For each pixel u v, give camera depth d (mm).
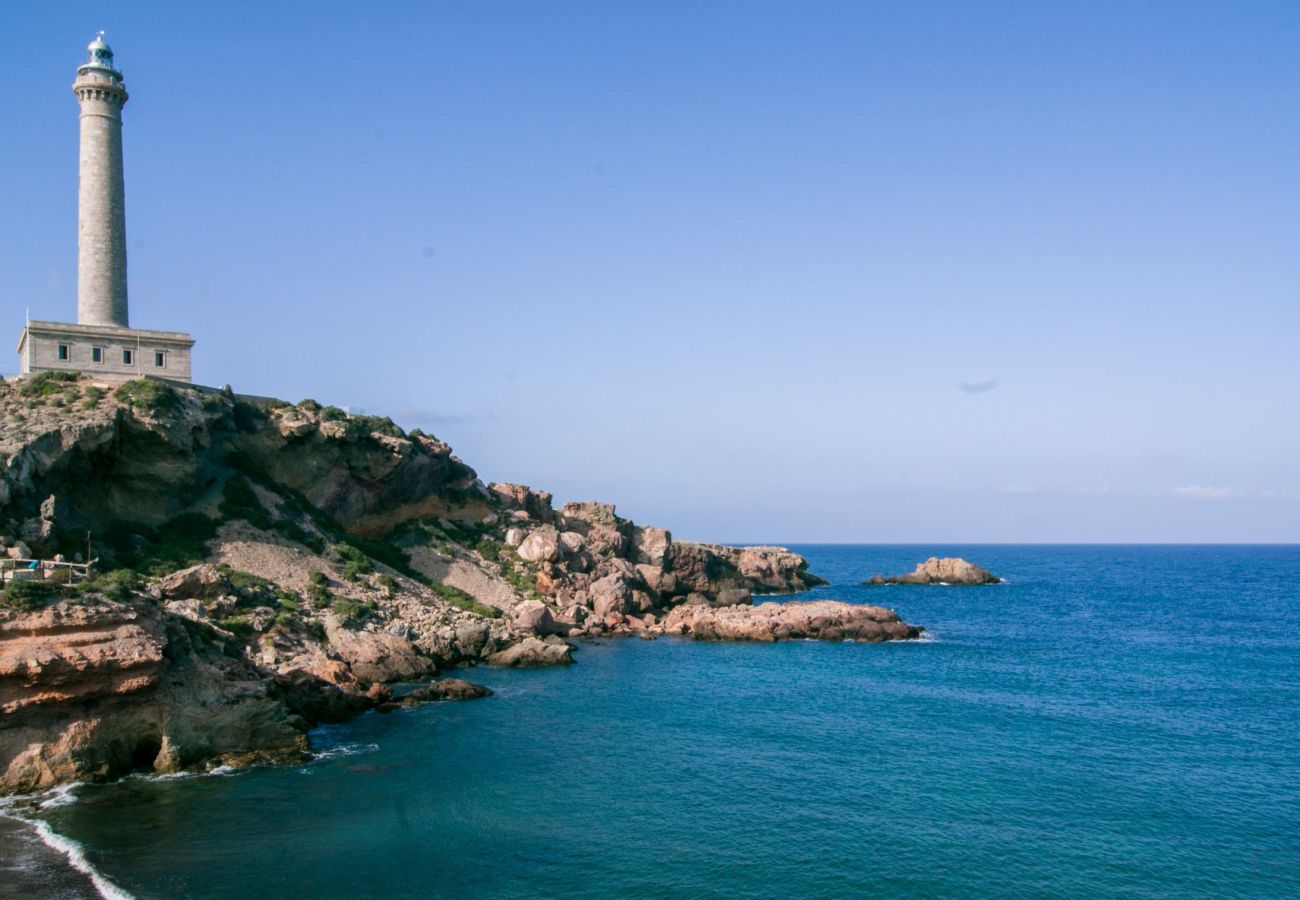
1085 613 133250
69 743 42031
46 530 61562
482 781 45812
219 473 87875
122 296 86250
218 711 47469
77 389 77625
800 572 174875
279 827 38750
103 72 84250
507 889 33656
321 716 57031
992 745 53625
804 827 40031
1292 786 46156
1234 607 144875
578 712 61406
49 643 41250
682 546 137875
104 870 33625
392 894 32938
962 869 35875
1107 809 42625
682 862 36250
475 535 112688
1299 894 34062
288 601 72750
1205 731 57281
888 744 53750
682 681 73750
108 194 84875
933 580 194875
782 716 60875
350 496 100500
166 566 69062
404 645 72312
